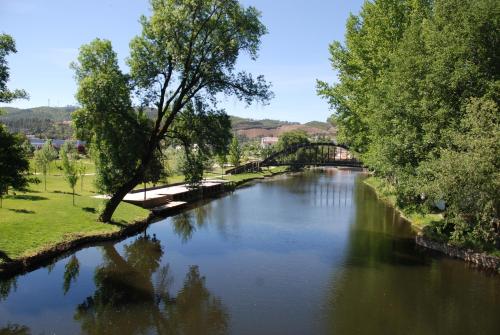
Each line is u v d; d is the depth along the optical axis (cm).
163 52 2619
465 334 1527
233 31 2672
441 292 1922
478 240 2388
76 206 3209
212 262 2400
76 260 2352
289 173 11481
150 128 2895
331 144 12381
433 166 2167
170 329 1541
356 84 3750
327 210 4400
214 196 5700
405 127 2480
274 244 2839
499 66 2172
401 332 1540
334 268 2278
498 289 1962
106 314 1656
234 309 1733
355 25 4031
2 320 1571
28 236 2344
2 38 1583
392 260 2436
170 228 3375
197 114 2838
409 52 2505
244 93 2814
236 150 9619
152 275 2162
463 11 2227
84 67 2606
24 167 1694
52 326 1537
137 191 4900
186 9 2527
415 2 3080
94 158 3012
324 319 1642
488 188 1894
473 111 1977
